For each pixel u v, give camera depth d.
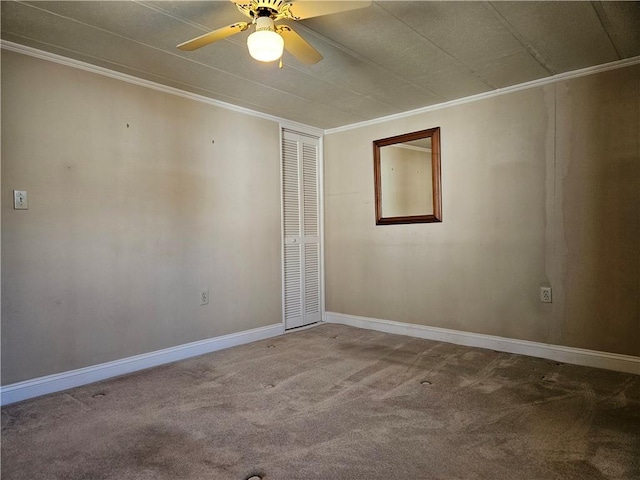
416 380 2.64
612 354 2.76
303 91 3.24
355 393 2.44
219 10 2.04
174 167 3.16
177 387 2.57
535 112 3.07
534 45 2.47
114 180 2.81
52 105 2.53
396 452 1.77
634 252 2.68
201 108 3.35
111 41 2.37
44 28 2.21
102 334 2.74
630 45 2.48
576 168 2.89
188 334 3.23
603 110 2.78
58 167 2.55
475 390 2.45
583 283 2.88
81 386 2.60
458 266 3.51
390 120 3.95
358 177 4.22
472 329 3.43
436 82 3.07
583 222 2.87
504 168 3.23
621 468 1.62
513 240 3.20
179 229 3.18
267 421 2.08
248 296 3.69
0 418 2.15
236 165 3.61
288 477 1.60
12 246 2.37
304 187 4.33
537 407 2.19
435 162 3.60
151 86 3.01
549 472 1.61
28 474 1.64
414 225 3.79
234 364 3.02
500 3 2.01
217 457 1.75
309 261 4.38
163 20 2.14
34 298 2.45
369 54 2.57
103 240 2.75
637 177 2.66
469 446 1.81
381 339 3.71
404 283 3.87
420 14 2.10
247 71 2.82
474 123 3.39
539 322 3.08
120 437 1.94
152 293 3.01
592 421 2.02
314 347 3.47
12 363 2.36
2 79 2.33
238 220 3.62
